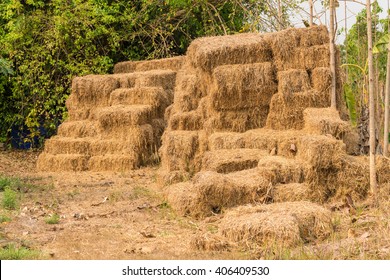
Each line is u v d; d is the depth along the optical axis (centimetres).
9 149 3070
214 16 3164
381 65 2478
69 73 3019
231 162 1630
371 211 1357
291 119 1834
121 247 1188
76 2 2966
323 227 1198
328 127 1631
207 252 1128
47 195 1792
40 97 2986
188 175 1809
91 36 2970
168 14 3073
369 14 1422
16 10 3027
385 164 1475
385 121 1873
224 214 1385
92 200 1708
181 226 1365
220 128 1891
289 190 1438
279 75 1844
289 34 1872
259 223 1158
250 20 3083
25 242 1220
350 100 1875
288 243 1131
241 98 1875
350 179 1466
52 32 2941
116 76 2534
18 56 2945
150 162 2339
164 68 2711
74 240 1241
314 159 1454
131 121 2311
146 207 1559
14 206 1592
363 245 1071
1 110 3066
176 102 2155
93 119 2469
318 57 1856
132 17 3089
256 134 1764
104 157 2306
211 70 1898
